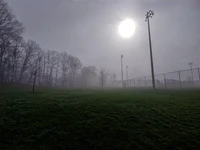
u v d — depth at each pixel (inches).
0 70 994.7
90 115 195.6
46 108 230.1
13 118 181.0
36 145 122.0
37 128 152.9
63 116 189.9
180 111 215.3
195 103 271.1
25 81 1434.5
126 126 158.1
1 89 734.5
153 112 211.8
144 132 143.8
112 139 131.3
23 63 1352.1
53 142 126.8
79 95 438.0
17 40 1034.1
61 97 375.2
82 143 125.6
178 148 117.3
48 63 1855.3
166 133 141.4
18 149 115.7
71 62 2149.4
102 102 290.7
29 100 309.4
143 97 372.2
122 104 269.6
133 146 120.6
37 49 1551.4
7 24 928.9
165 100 312.5
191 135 136.3
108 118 183.8
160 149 116.0
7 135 138.0
